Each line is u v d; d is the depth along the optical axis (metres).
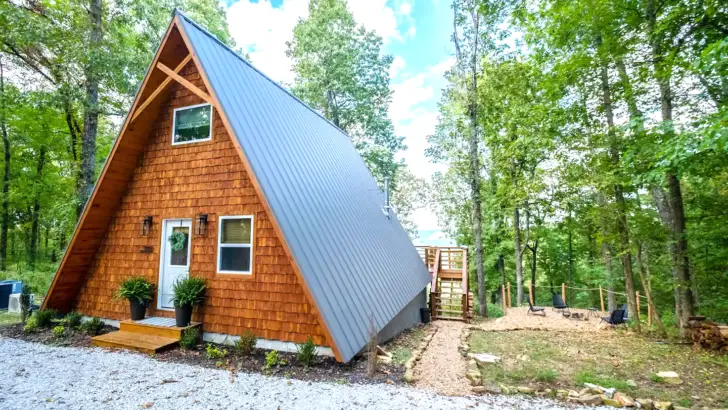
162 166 7.62
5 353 5.94
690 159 6.71
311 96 20.20
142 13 12.29
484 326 10.78
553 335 9.05
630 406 4.51
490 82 14.99
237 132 6.23
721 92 8.34
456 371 5.77
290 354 5.95
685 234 8.44
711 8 7.09
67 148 16.11
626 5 8.45
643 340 8.34
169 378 4.86
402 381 5.12
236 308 6.52
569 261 23.30
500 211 18.58
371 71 21.33
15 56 11.47
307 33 20.25
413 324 10.94
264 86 9.08
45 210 17.17
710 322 7.82
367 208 11.26
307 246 6.06
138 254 7.66
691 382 5.38
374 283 7.68
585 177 9.48
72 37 10.63
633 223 9.20
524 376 5.55
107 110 12.30
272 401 4.20
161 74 7.34
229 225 6.88
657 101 9.52
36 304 9.18
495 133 16.22
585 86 10.21
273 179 6.45
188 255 7.21
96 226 7.82
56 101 10.91
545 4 9.84
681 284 8.49
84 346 6.45
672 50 7.91
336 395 4.44
